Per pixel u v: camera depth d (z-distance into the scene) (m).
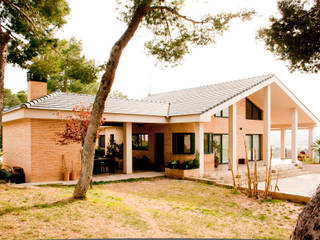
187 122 14.95
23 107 11.40
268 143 17.41
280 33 7.32
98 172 16.16
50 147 12.60
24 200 7.27
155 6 9.23
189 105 16.56
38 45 9.53
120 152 19.44
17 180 12.05
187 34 10.23
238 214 8.10
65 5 9.62
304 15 6.94
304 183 14.05
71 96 14.55
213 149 17.94
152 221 6.60
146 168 19.20
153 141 18.91
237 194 10.85
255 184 10.38
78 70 9.99
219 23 9.38
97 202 7.72
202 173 14.73
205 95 17.81
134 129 21.09
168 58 11.00
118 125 20.00
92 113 8.01
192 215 7.61
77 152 13.43
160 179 14.11
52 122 12.72
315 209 3.17
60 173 12.84
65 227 5.50
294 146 19.88
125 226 5.95
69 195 8.49
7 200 7.11
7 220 5.61
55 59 10.20
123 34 8.19
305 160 20.39
